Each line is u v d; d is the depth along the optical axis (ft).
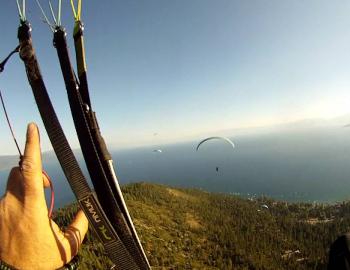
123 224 4.18
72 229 4.14
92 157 4.20
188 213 502.38
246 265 341.41
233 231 448.24
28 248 3.52
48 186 3.86
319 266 386.11
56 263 3.71
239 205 653.71
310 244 474.08
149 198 522.06
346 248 6.96
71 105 4.31
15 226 3.53
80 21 4.36
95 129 4.45
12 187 3.60
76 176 3.95
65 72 4.29
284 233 519.19
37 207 3.60
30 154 3.65
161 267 270.67
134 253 4.18
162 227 385.91
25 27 3.91
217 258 335.06
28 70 3.94
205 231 418.10
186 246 344.28
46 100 3.88
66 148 3.92
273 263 369.09
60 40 4.22
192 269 286.25
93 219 3.96
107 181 4.21
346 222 584.81
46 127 3.92
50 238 3.68
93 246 161.07
